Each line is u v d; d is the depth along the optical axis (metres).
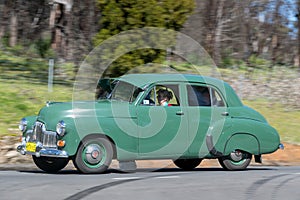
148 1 30.72
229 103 19.22
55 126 16.83
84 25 39.81
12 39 46.91
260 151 19.52
